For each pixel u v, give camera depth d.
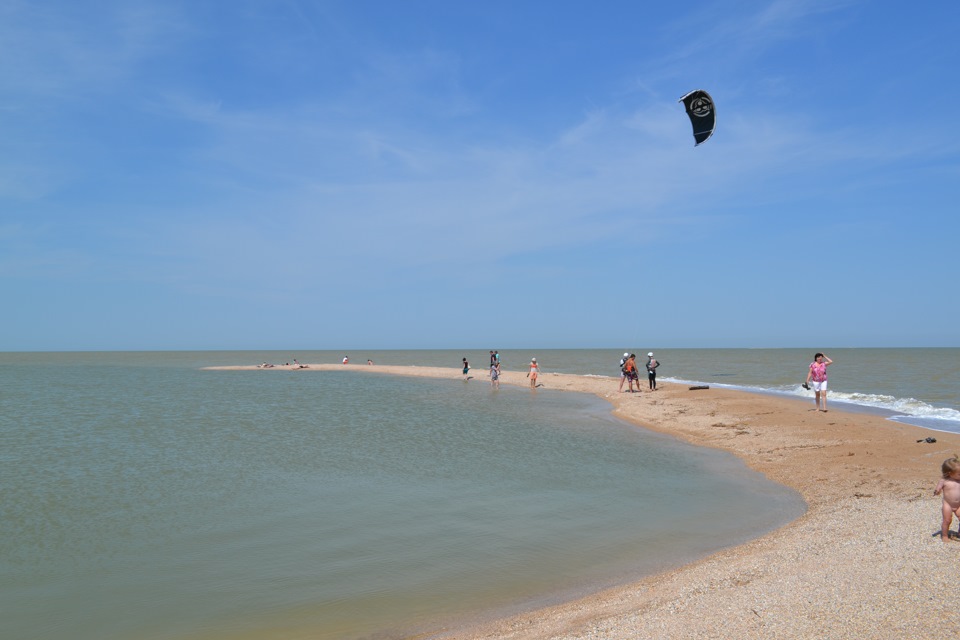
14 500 13.79
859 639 5.82
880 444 17.20
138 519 12.34
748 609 6.84
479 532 11.29
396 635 7.44
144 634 7.67
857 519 10.55
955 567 7.35
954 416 23.00
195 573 9.58
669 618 6.89
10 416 29.39
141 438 22.19
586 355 194.50
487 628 7.44
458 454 18.59
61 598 8.73
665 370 73.19
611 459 17.66
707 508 12.53
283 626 7.77
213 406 33.44
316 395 39.97
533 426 24.41
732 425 22.23
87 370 88.69
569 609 7.82
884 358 122.75
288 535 11.28
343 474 16.02
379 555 10.20
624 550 10.20
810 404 27.03
